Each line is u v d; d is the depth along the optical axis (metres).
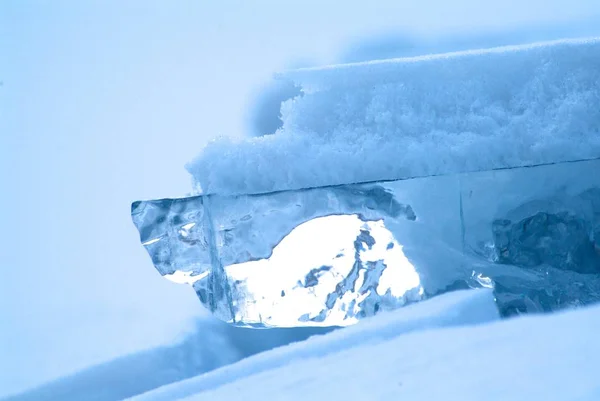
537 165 3.79
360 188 3.78
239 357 3.93
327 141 3.80
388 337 3.69
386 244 3.79
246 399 3.61
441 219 3.78
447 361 3.57
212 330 3.99
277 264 3.80
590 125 3.79
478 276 3.79
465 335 3.64
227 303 3.81
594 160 3.79
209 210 3.80
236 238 3.80
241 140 3.81
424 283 3.79
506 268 3.78
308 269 3.80
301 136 3.80
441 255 3.79
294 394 3.58
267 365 3.71
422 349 3.62
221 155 3.80
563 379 3.48
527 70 3.80
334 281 3.80
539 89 3.79
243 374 3.70
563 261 3.79
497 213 3.79
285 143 3.80
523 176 3.78
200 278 3.82
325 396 3.55
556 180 3.79
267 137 3.80
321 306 3.80
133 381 3.91
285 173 3.79
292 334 3.92
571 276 3.78
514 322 3.65
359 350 3.67
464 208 3.78
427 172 3.78
